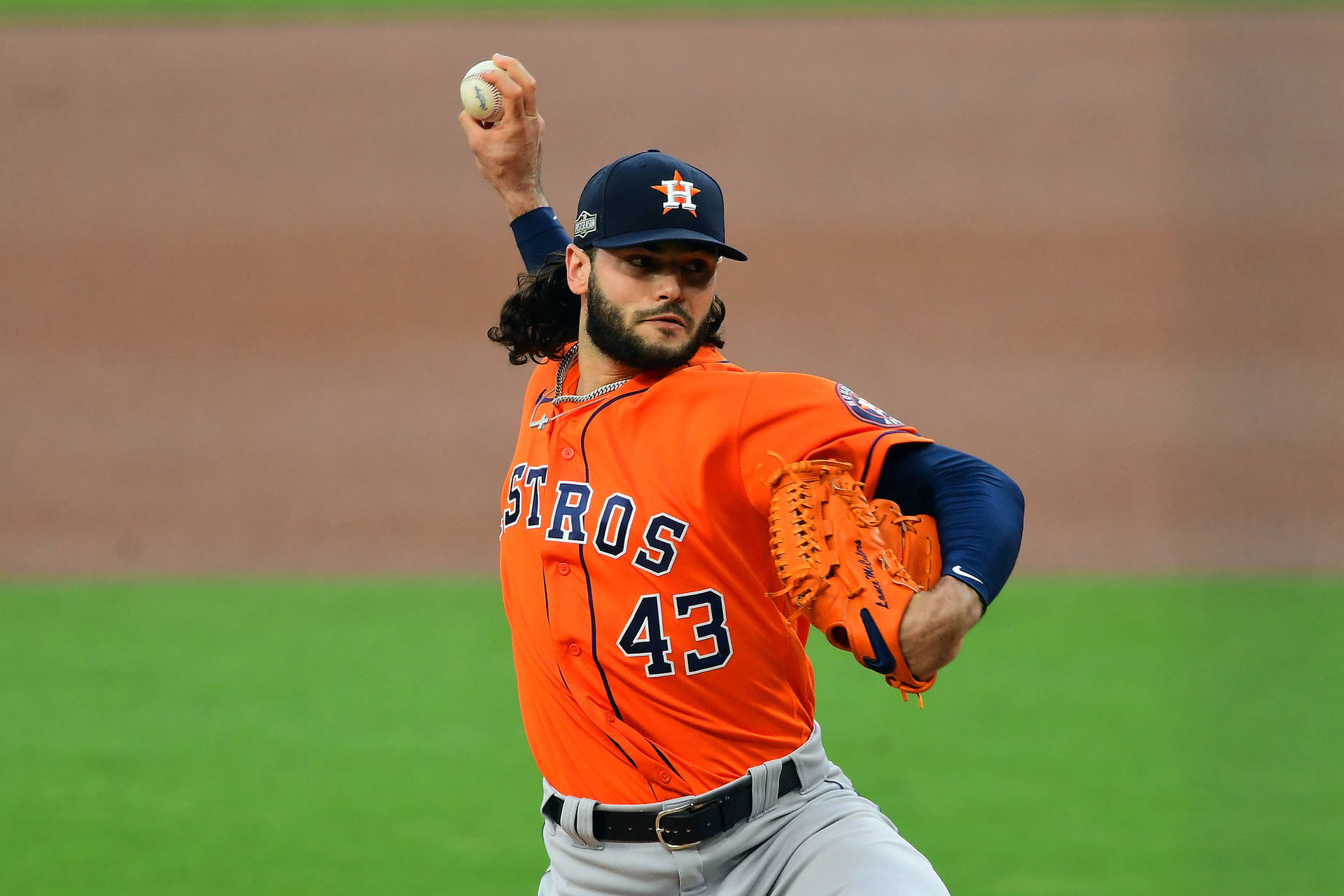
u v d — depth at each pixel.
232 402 46.34
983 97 63.88
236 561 36.47
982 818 20.38
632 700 9.78
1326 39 66.38
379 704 25.66
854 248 55.03
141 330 50.38
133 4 72.06
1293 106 61.94
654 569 9.59
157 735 24.12
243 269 53.97
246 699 25.95
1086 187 58.09
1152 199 57.00
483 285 53.09
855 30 69.50
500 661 28.14
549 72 66.31
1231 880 18.06
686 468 9.51
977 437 43.72
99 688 26.62
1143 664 27.47
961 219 56.53
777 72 66.06
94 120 62.50
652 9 71.94
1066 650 28.45
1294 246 53.94
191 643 29.50
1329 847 19.16
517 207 12.95
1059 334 49.75
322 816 20.67
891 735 23.80
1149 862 18.83
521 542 10.34
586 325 10.29
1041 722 24.34
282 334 50.31
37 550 37.31
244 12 71.56
